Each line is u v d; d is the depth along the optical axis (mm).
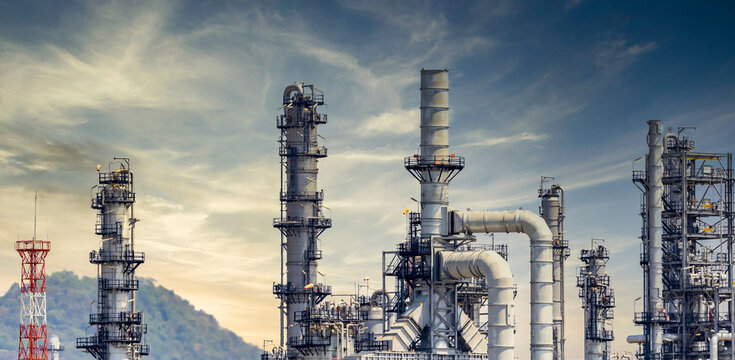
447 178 162875
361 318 188375
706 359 187625
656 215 193250
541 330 152375
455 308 159750
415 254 160375
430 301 159500
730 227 194125
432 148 162375
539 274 153625
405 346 157625
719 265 193875
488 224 157875
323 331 185125
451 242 161250
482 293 174125
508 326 150375
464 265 155250
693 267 193625
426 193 162250
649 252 193625
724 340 178750
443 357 156875
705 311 191125
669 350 194250
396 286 167750
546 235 154375
